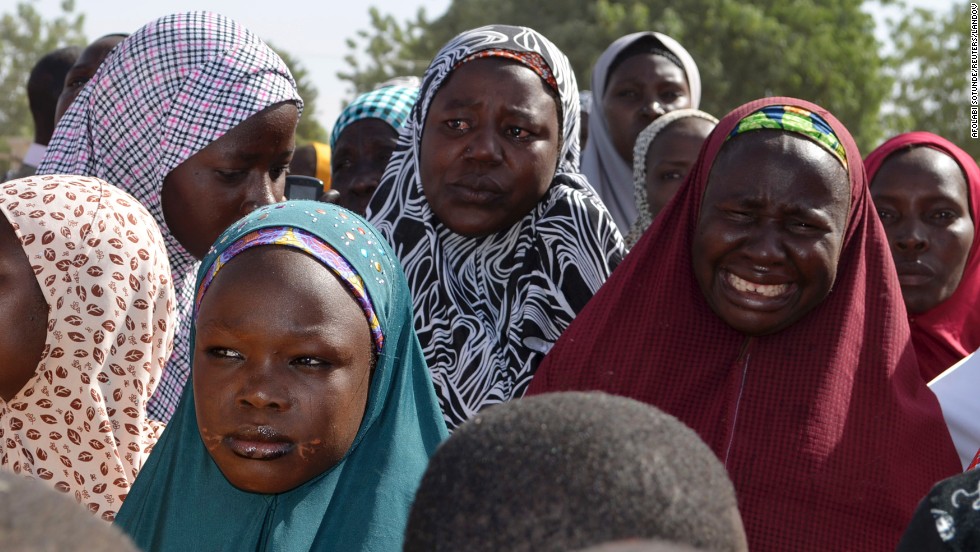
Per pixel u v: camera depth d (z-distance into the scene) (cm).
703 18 2595
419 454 219
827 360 253
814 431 247
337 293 204
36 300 236
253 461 200
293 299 199
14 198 239
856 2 2742
